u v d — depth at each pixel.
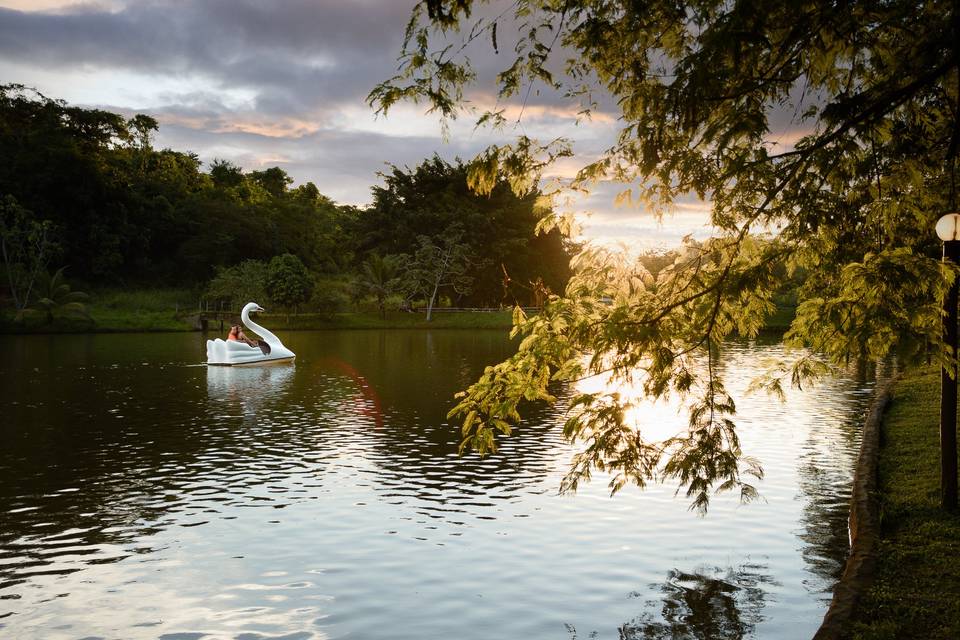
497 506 10.70
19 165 72.75
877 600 6.32
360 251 77.12
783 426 16.70
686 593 7.65
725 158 5.84
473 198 74.44
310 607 7.40
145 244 79.44
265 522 10.01
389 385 24.23
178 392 22.59
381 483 11.98
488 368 6.29
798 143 6.41
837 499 10.90
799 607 7.29
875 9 5.67
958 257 7.55
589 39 5.85
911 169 6.75
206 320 56.06
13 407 19.69
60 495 11.30
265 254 88.88
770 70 5.77
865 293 5.77
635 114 6.08
